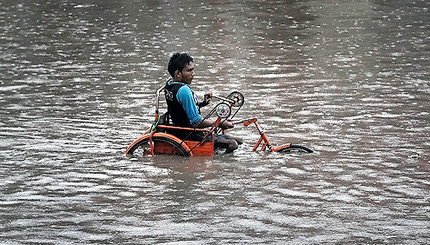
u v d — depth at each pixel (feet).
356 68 64.23
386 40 79.36
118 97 54.34
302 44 77.87
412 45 75.92
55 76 62.90
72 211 30.45
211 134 38.68
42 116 48.32
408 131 42.80
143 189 33.24
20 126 45.57
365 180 33.83
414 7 107.86
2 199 32.07
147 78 61.67
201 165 37.09
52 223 29.07
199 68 65.57
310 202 30.99
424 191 32.14
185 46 77.77
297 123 45.34
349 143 40.45
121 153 39.52
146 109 50.24
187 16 101.71
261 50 74.69
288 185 33.40
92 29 91.45
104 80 61.00
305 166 36.32
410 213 29.48
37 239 27.40
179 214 29.84
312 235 27.25
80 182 34.42
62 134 43.55
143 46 78.28
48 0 124.47
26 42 82.02
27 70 65.82
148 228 28.30
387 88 55.62
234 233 27.58
